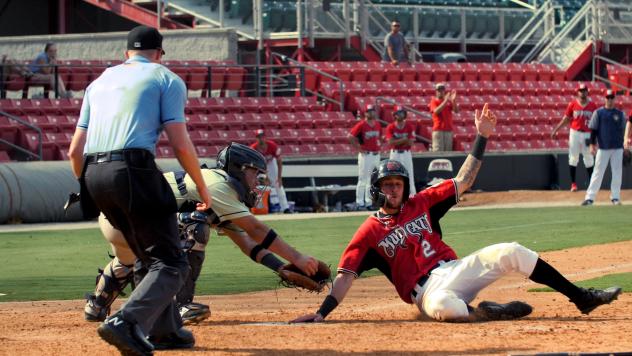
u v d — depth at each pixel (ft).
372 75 270.46
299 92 259.60
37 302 86.63
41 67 235.20
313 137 237.25
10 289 95.50
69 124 220.23
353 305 81.30
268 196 202.59
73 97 249.55
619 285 87.76
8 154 214.28
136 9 283.59
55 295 91.30
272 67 250.78
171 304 56.13
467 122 261.03
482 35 312.91
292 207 212.02
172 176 64.54
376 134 209.87
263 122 236.84
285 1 278.87
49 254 128.16
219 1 281.13
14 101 221.87
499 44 317.22
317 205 217.36
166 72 54.03
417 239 67.31
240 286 96.02
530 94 282.15
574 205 201.36
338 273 67.62
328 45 278.87
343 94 257.14
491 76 286.46
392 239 67.21
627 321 65.57
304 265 61.31
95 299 67.46
